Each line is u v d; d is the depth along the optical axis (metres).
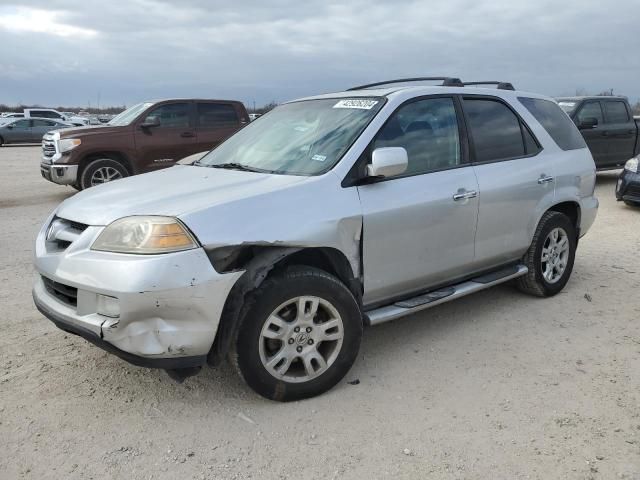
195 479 2.71
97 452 2.91
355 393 3.51
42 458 2.85
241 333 3.16
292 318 3.36
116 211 3.19
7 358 3.90
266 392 3.30
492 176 4.38
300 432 3.09
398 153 3.53
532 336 4.35
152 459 2.86
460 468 2.79
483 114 4.55
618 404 3.36
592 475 2.72
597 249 7.00
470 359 3.96
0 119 32.50
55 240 3.39
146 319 2.94
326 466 2.81
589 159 5.43
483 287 4.43
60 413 3.25
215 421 3.20
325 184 3.47
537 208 4.79
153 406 3.34
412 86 4.26
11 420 3.17
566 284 5.53
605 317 4.73
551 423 3.16
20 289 5.31
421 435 3.06
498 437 3.04
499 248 4.54
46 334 4.29
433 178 3.99
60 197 11.36
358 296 3.65
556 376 3.71
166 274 2.89
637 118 13.14
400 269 3.83
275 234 3.17
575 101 12.10
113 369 3.77
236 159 4.23
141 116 10.86
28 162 19.75
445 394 3.49
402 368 3.83
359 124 3.85
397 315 3.79
